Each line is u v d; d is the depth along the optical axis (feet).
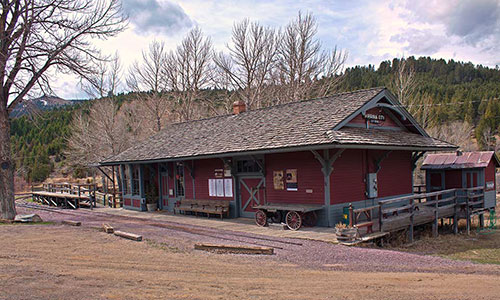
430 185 58.18
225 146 49.26
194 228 44.37
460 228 54.29
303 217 42.14
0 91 49.47
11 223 47.11
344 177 43.11
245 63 122.21
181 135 66.95
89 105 144.46
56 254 29.30
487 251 37.99
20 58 49.47
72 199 79.51
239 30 122.21
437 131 123.44
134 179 69.15
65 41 52.29
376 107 49.16
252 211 50.01
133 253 30.12
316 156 40.70
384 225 38.34
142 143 73.72
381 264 27.73
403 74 165.48
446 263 29.17
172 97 139.13
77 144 128.26
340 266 26.91
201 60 131.23
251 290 20.94
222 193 53.78
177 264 26.76
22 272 23.71
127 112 145.48
